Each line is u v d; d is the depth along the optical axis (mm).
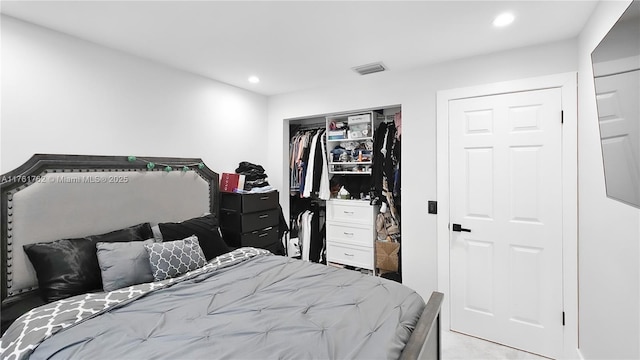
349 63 2561
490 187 2352
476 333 2422
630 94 987
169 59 2471
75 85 2061
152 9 1711
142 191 2355
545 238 2168
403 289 1729
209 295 1659
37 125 1896
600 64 1237
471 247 2432
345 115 3299
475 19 1818
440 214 2551
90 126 2137
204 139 2924
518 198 2254
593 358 1798
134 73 2385
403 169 2727
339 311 1453
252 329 1295
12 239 1740
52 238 1883
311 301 1564
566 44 2076
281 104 3553
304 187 3557
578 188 2043
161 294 1661
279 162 3582
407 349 1168
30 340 1251
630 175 1034
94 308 1471
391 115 3367
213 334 1270
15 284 1738
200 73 2820
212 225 2535
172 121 2652
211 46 2223
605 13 1535
